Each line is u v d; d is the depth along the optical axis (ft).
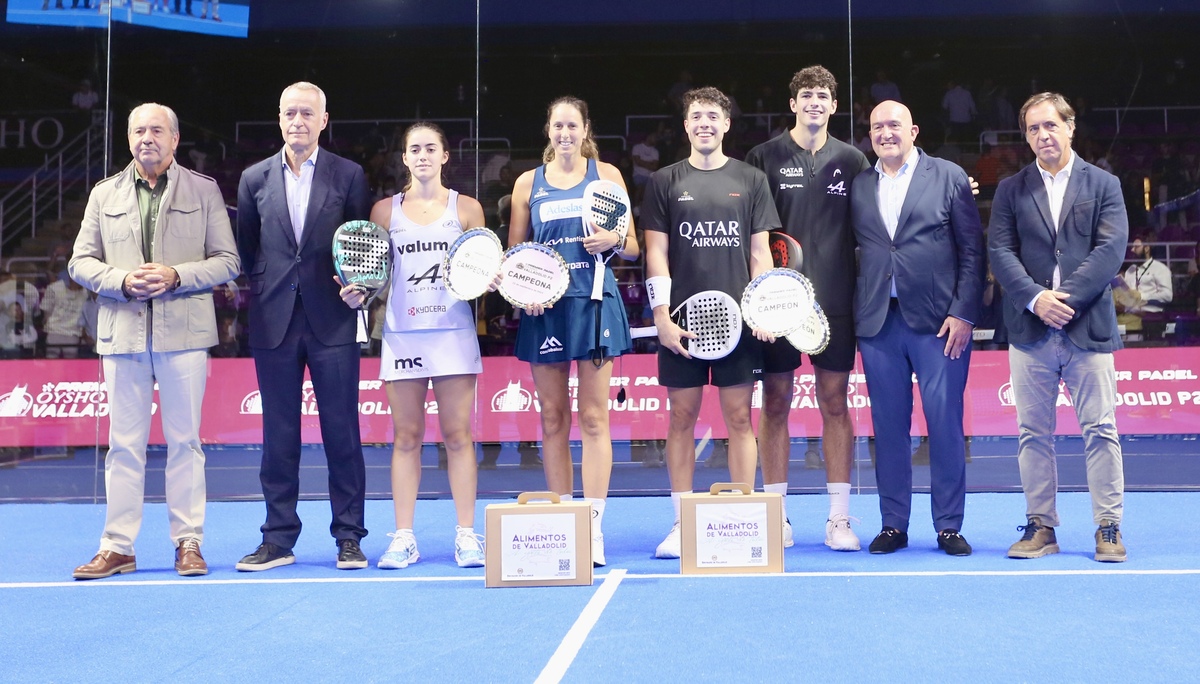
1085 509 14.90
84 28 19.69
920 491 17.69
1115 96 19.11
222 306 18.57
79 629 8.25
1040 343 11.27
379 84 19.86
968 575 9.92
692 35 19.52
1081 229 11.18
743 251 11.68
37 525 15.02
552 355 11.33
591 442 11.35
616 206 11.34
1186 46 19.01
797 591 9.29
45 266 18.84
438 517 15.43
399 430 11.51
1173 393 17.66
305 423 18.30
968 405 17.78
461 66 19.76
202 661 7.22
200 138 19.97
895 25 19.16
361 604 9.06
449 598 9.29
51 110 19.52
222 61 19.95
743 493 10.46
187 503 11.04
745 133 19.45
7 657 7.41
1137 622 7.95
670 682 6.51
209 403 18.12
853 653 7.14
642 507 16.40
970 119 19.15
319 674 6.84
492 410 18.26
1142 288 18.56
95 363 18.39
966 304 11.54
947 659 6.96
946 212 11.74
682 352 11.38
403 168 19.80
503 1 19.71
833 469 12.18
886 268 11.76
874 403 11.98
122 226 11.11
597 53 19.62
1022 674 6.61
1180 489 17.38
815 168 12.37
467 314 11.50
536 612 8.63
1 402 18.28
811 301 11.00
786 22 19.30
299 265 11.30
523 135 19.67
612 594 9.32
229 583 10.16
